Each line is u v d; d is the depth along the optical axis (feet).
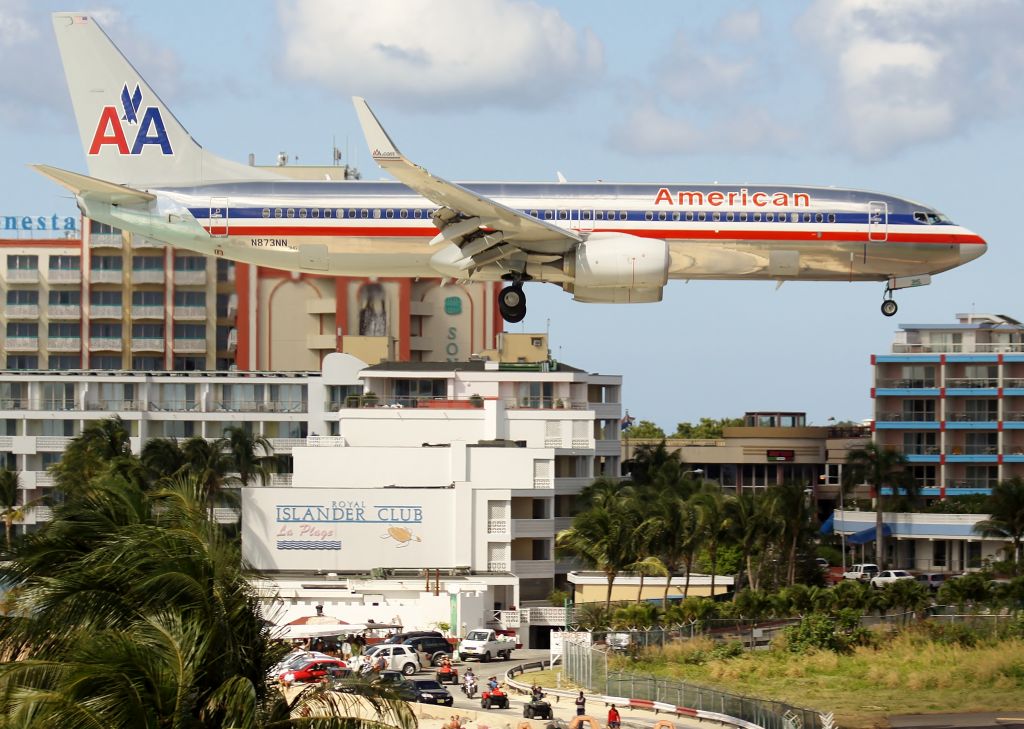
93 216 526.16
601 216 505.66
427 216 510.99
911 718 417.49
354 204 513.45
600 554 629.92
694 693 433.07
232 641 219.20
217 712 211.00
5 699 197.88
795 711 374.22
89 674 201.46
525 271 504.02
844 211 508.53
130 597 217.77
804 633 540.93
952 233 509.76
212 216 518.37
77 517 234.99
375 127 441.68
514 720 414.62
